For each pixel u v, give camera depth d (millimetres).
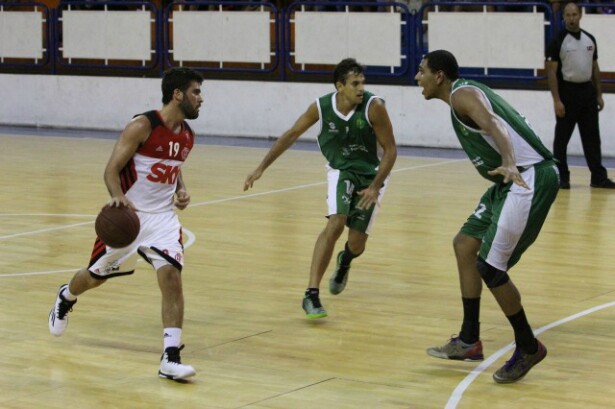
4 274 10328
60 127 24344
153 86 23156
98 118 23891
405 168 17891
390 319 8672
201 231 12539
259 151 20281
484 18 20172
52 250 11477
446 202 14477
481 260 6961
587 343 7934
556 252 11281
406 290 9688
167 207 7367
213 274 10336
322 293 9586
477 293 7367
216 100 22688
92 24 23828
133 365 7402
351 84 8477
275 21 22062
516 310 6938
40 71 24953
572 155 19688
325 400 6637
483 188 15672
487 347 7828
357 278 10180
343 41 21422
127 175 7207
